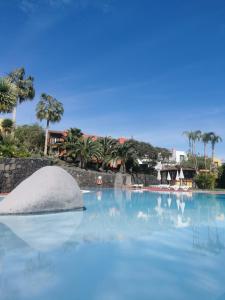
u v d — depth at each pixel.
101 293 4.65
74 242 7.55
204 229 9.67
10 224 9.50
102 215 12.10
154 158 51.75
